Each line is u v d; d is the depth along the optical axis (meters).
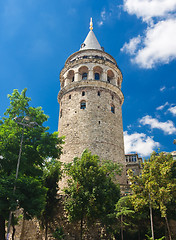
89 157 29.08
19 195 21.12
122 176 39.28
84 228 28.28
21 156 23.34
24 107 28.23
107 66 47.47
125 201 26.16
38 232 30.16
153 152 28.48
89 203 25.55
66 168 31.44
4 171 24.06
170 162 27.28
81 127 40.81
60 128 44.03
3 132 23.86
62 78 50.03
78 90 44.69
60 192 37.12
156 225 26.94
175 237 25.91
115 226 26.41
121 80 51.31
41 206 22.23
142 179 25.86
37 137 26.44
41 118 28.61
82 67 46.75
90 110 42.09
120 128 44.28
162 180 24.80
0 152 23.08
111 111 44.44
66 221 29.12
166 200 23.31
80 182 26.66
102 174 27.28
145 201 24.44
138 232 26.28
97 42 53.28
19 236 31.09
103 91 44.59
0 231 23.36
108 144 40.12
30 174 26.20
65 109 44.62
